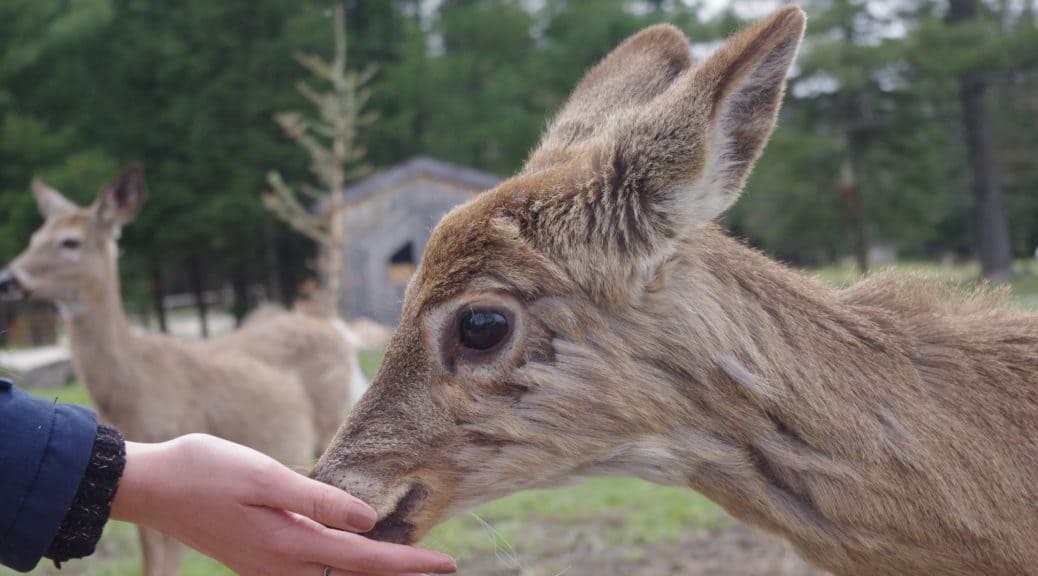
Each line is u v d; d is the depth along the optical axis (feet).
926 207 27.14
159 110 27.96
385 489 2.98
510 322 2.96
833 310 3.08
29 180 24.57
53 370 15.33
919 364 3.07
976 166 24.91
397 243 21.98
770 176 26.50
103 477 2.77
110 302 7.29
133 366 6.88
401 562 2.79
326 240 15.67
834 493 2.93
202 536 2.84
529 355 2.96
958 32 23.09
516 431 2.97
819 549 2.99
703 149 2.82
